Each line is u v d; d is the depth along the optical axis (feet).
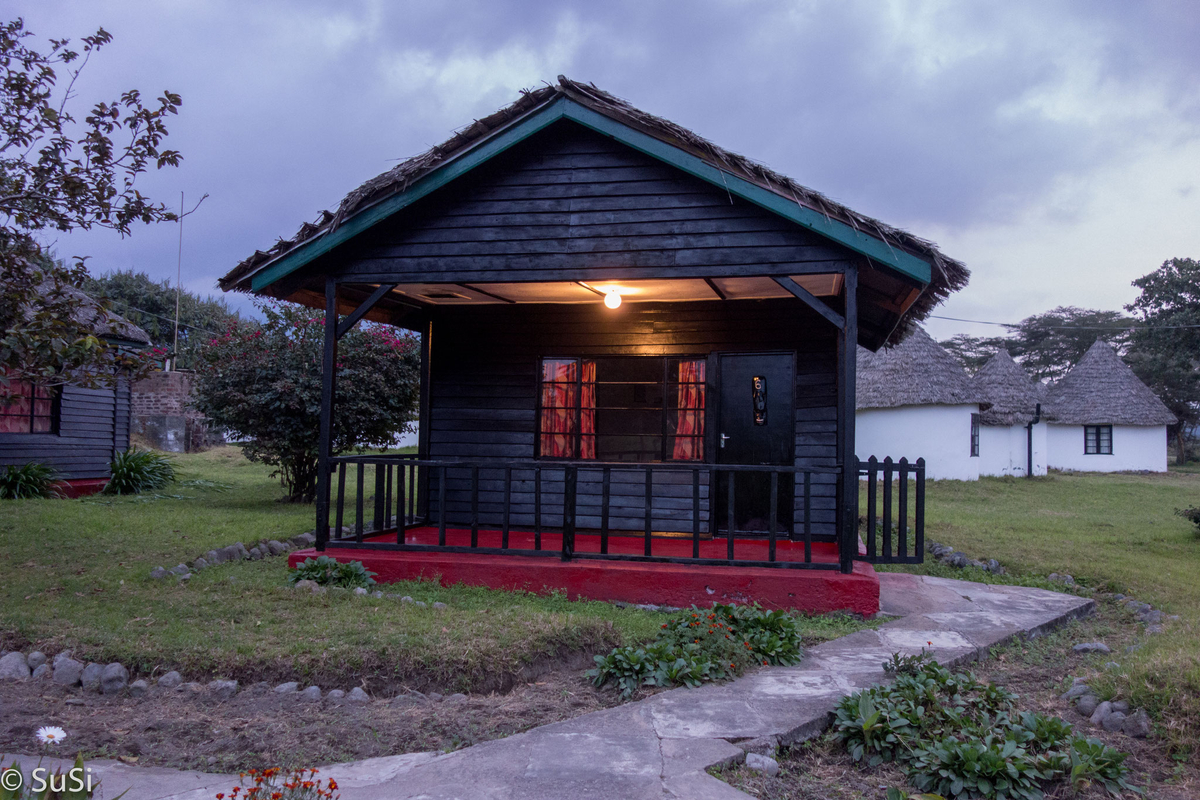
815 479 28.55
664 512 29.66
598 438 30.25
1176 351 116.37
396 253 25.23
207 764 12.69
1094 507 60.95
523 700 15.76
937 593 25.85
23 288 21.22
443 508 25.02
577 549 26.48
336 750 13.30
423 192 23.94
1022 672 18.21
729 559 23.31
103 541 28.55
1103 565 31.09
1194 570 31.71
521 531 30.27
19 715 14.30
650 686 16.34
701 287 26.09
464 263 24.77
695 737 13.46
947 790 11.99
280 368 41.86
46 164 21.77
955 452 79.82
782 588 22.52
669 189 23.71
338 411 42.16
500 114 23.26
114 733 13.73
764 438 28.99
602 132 23.15
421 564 24.59
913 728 13.64
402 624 18.69
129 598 21.01
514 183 24.68
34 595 21.26
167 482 51.08
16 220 21.79
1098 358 115.65
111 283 111.45
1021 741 13.07
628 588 23.32
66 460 46.65
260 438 42.55
